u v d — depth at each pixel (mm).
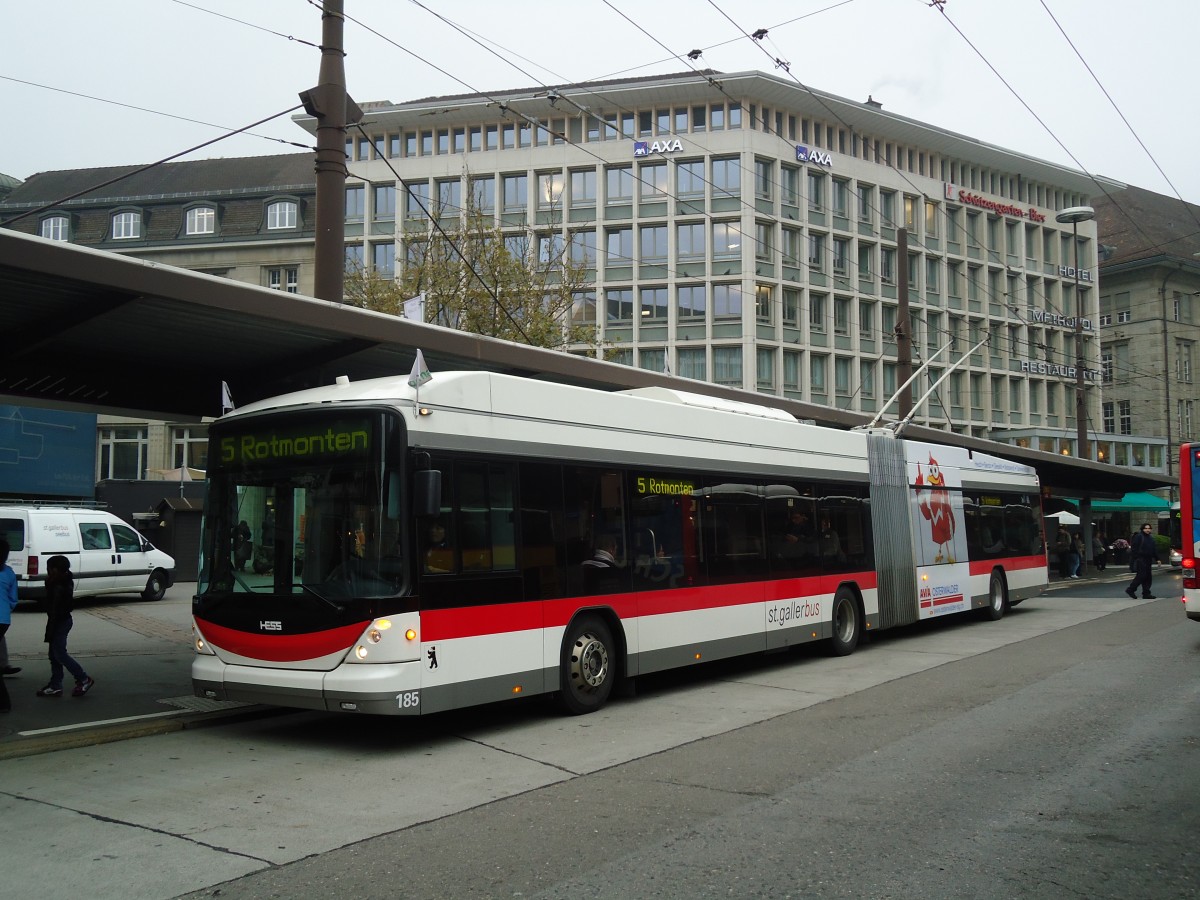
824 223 54469
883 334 56469
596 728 9320
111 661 13516
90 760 8156
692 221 51844
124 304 8984
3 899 4941
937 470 17891
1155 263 67312
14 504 22469
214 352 11281
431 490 8164
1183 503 14820
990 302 61844
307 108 12078
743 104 51562
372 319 10602
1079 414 34156
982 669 12703
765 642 12688
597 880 5109
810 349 53375
